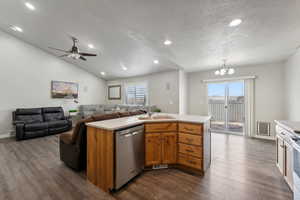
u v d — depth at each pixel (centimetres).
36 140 410
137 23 266
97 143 196
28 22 367
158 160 236
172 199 168
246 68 450
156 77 573
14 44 463
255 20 216
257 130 436
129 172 201
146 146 232
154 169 239
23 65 482
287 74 376
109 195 176
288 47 305
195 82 554
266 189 186
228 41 290
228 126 496
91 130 205
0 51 438
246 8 194
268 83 419
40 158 286
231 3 189
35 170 238
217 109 519
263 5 185
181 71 521
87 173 214
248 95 445
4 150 330
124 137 193
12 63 460
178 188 188
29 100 496
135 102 650
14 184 198
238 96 477
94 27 319
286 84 382
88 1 241
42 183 201
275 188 187
